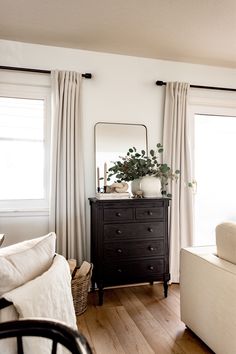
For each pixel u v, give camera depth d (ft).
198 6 7.21
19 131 9.50
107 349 6.18
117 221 8.46
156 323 7.32
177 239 10.34
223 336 5.48
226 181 11.73
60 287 4.09
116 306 8.31
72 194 9.21
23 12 7.43
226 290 5.42
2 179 9.36
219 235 6.15
